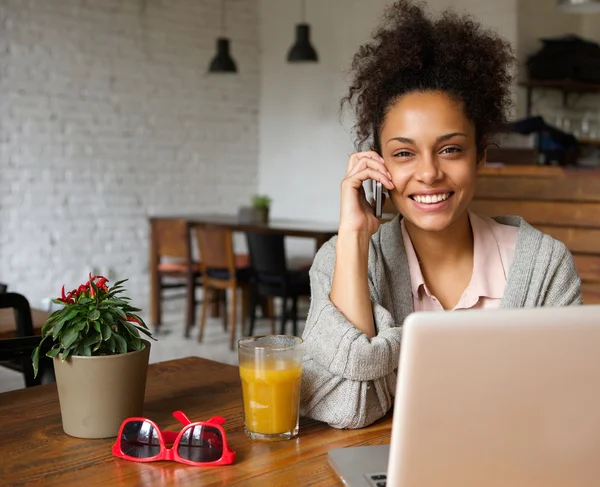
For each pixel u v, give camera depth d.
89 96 5.52
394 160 1.24
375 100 1.27
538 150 4.87
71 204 5.48
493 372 0.74
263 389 1.04
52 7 5.29
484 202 2.65
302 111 6.23
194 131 6.14
